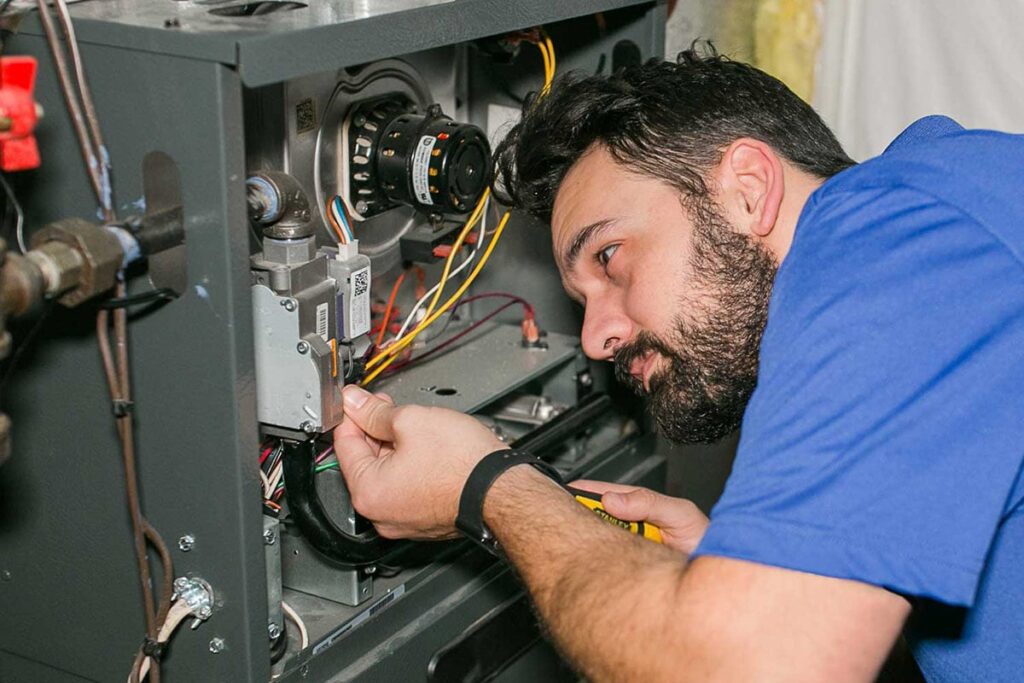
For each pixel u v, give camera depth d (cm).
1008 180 78
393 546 109
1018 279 75
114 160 83
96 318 88
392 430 102
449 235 133
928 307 74
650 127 98
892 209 78
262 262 96
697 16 165
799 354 75
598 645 80
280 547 109
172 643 94
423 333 138
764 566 73
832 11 163
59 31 82
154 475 90
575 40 138
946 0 153
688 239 94
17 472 97
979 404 73
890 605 73
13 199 85
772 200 92
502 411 139
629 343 100
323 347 96
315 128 113
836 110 167
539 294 149
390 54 89
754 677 72
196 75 78
